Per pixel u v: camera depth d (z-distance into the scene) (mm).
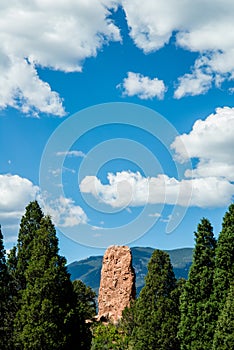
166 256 62781
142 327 60375
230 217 55656
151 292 61438
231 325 48438
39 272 52219
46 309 50281
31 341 49531
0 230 53312
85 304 85250
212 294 55281
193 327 55031
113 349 71125
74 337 52375
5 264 53219
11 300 53156
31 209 58312
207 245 57531
